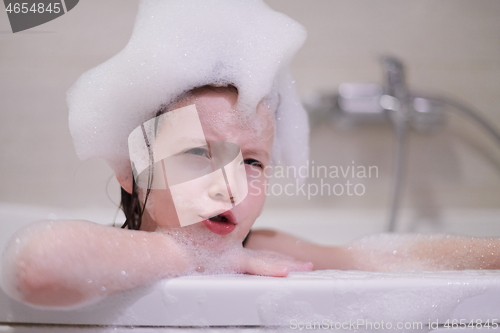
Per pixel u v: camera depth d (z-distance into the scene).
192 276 0.49
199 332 0.45
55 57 1.30
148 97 0.63
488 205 1.42
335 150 1.37
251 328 0.45
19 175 1.30
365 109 1.28
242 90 0.62
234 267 0.56
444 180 1.42
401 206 1.40
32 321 0.45
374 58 1.38
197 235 0.57
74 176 1.26
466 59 1.43
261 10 0.68
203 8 0.66
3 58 1.29
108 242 0.47
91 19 1.30
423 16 1.41
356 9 1.38
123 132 0.66
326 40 1.37
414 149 1.42
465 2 1.42
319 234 1.25
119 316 0.45
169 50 0.63
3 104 1.30
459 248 0.71
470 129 1.42
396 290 0.46
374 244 0.80
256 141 0.63
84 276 0.43
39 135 1.31
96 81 0.66
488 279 0.47
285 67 0.71
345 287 0.45
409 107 1.27
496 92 1.42
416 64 1.41
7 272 0.43
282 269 0.52
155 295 0.45
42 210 1.06
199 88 0.63
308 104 1.32
